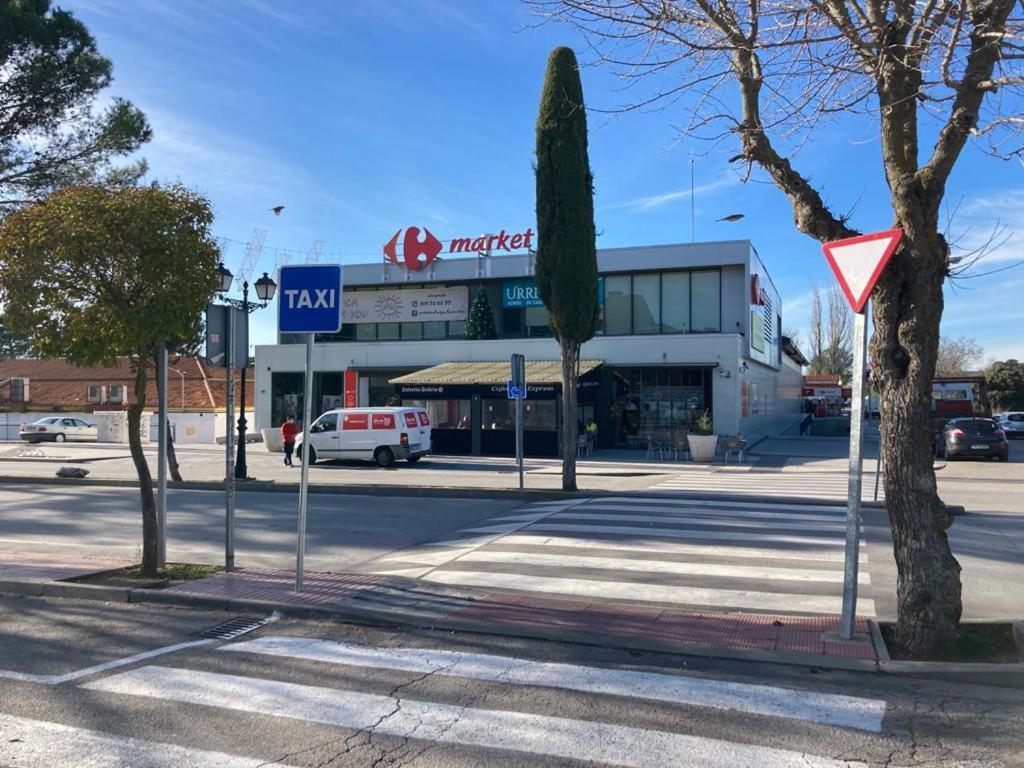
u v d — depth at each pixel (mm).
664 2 7180
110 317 8219
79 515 14516
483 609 7277
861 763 4238
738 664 5867
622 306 33594
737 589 8062
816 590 8016
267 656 6129
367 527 12789
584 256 16562
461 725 4750
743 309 32188
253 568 9484
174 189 8789
